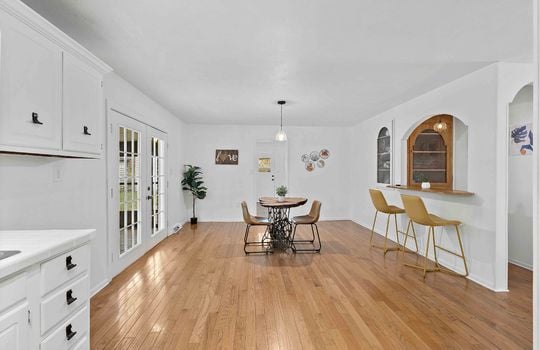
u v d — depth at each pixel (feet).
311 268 12.51
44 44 5.45
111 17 7.18
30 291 3.96
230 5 6.64
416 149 16.80
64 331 4.65
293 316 8.36
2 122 4.58
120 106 11.82
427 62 10.18
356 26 7.64
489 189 10.41
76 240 4.92
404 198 12.41
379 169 19.16
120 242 12.09
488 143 10.46
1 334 3.50
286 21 7.38
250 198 23.94
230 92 14.03
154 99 15.43
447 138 16.90
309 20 7.33
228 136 23.77
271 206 14.67
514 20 7.36
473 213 11.14
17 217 6.48
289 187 24.22
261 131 23.93
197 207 23.70
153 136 15.79
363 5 6.67
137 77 11.85
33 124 5.22
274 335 7.39
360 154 22.31
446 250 12.37
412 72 11.16
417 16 7.15
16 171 6.44
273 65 10.44
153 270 12.17
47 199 7.54
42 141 5.44
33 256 3.91
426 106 14.01
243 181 23.91
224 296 9.66
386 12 6.97
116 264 11.57
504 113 10.16
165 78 11.97
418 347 6.91
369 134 20.68
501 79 10.12
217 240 17.44
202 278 11.28
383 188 18.43
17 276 3.75
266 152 24.58
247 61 10.07
